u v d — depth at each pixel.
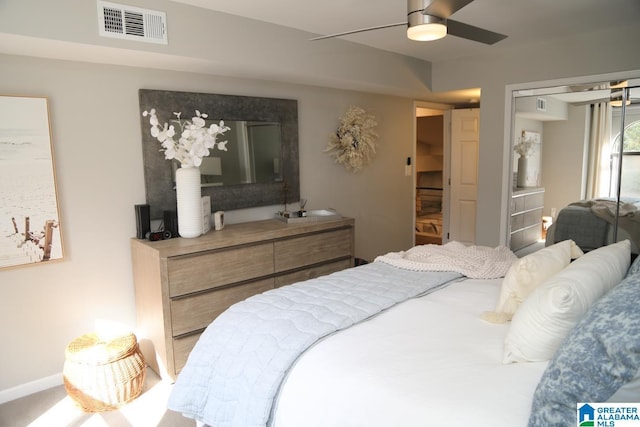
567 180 4.28
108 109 2.96
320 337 1.71
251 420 1.57
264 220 3.86
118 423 2.45
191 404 1.86
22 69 2.62
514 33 3.90
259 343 1.74
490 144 4.70
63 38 2.37
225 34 3.06
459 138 5.90
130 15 2.61
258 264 3.22
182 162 3.02
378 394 1.34
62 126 2.78
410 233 5.67
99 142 2.93
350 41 3.96
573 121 4.18
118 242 3.05
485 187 4.80
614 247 1.83
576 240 4.29
